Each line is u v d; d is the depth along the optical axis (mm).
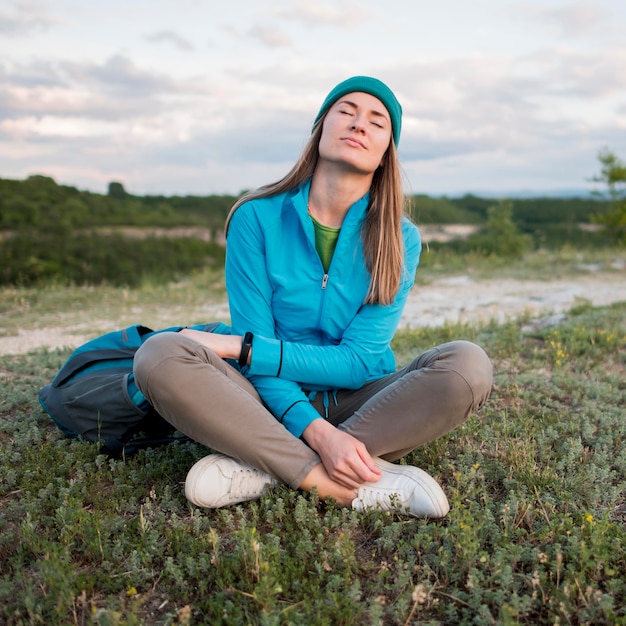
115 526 2289
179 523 2309
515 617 1854
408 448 2549
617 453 3008
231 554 2117
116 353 3119
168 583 2043
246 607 1873
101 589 2016
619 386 4125
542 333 5551
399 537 2289
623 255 14430
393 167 2691
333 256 2672
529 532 2291
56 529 2318
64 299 9578
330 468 2379
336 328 2744
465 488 2602
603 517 2334
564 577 2029
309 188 2732
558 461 2912
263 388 2582
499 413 3508
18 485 2691
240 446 2357
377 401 2514
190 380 2295
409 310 8398
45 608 1881
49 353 5348
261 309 2705
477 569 2035
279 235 2717
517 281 11227
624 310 7016
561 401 3814
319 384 2660
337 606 1857
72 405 3006
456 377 2395
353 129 2557
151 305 9180
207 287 11109
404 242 2777
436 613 1930
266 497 2418
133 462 2832
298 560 2096
